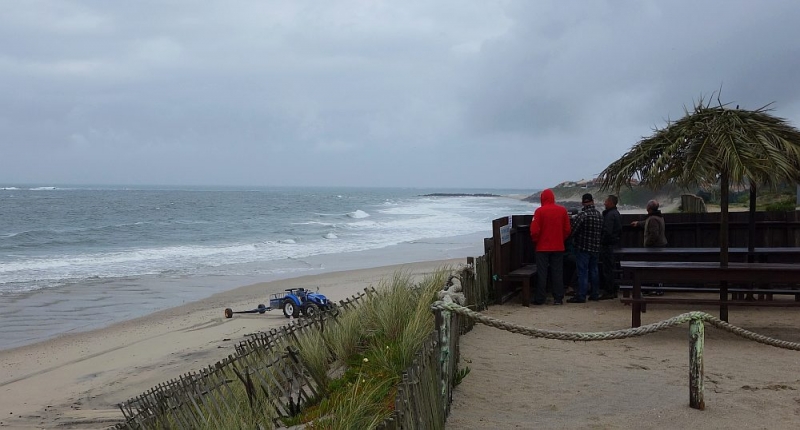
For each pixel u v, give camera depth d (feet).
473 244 107.76
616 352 23.70
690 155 24.59
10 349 40.14
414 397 12.91
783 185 29.27
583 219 34.09
